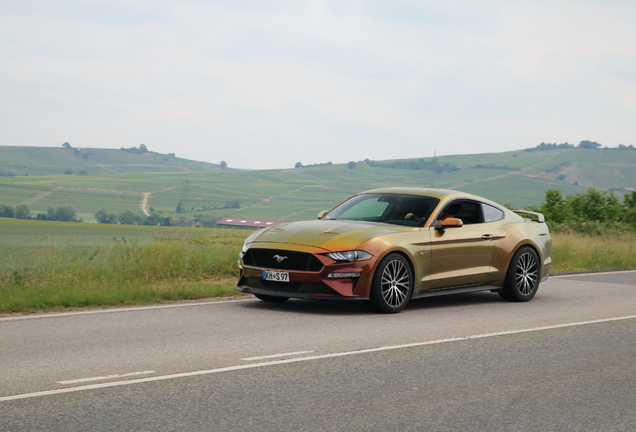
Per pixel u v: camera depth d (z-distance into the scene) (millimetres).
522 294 9969
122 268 11336
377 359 5938
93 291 9250
